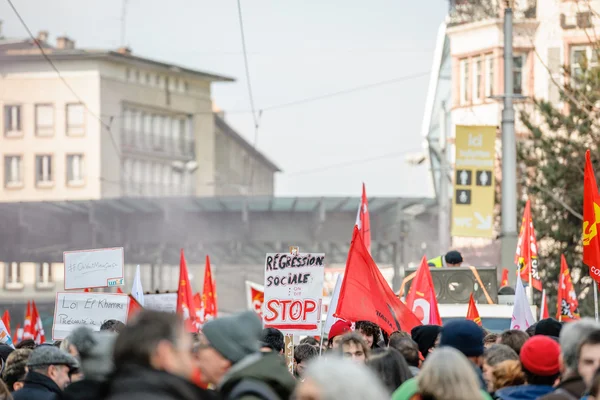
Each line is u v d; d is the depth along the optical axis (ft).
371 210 179.83
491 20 192.65
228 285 299.38
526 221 80.23
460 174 96.94
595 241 56.08
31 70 325.01
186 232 185.78
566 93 132.57
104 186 321.73
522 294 58.65
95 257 59.11
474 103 196.54
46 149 325.01
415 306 58.18
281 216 186.50
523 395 30.32
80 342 27.55
